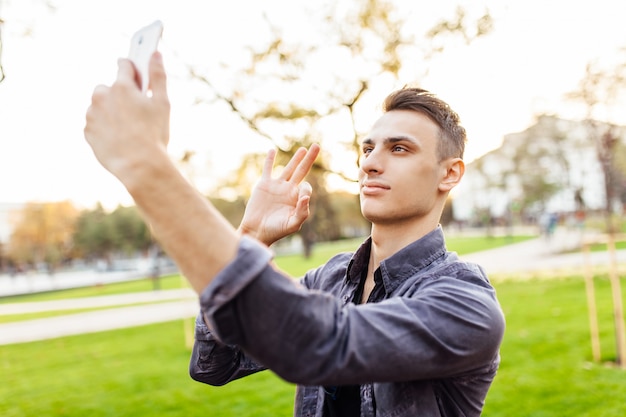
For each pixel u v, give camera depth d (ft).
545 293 41.57
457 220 226.17
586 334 25.81
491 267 68.08
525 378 19.44
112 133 2.39
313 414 4.09
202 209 2.43
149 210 2.36
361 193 4.05
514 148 175.73
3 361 30.40
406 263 3.90
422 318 2.98
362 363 2.64
